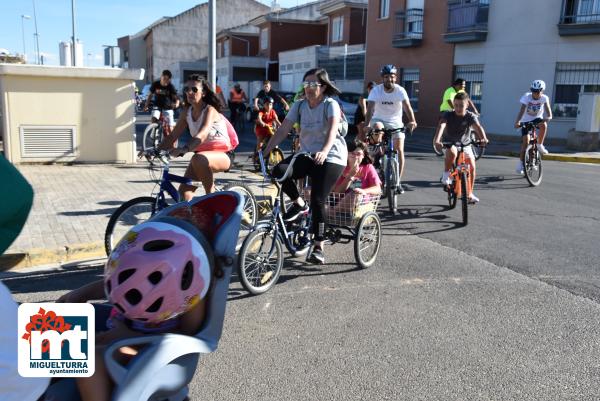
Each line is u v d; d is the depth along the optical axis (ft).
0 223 5.50
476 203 30.71
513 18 70.79
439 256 20.94
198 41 239.71
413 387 11.68
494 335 14.23
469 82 79.36
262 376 12.05
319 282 17.98
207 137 20.27
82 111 37.55
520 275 18.86
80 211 24.97
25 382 5.65
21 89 36.09
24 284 17.30
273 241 17.07
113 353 6.94
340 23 129.70
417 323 14.92
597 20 63.05
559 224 26.07
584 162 52.13
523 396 11.39
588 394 11.49
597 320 15.25
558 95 67.72
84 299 8.57
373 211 19.57
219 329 7.97
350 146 19.66
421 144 65.10
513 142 69.82
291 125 19.03
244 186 22.91
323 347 13.47
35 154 37.06
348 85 106.42
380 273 18.97
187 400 8.08
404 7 89.56
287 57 136.46
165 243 7.26
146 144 43.34
